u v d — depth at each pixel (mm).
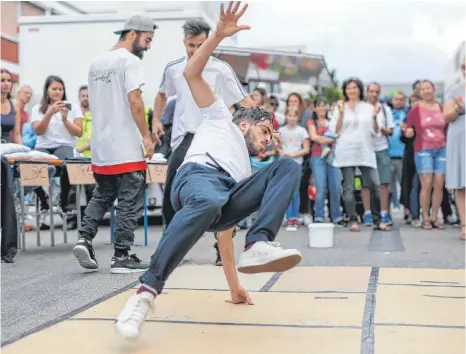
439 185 8320
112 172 5160
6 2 14906
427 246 6707
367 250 6426
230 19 3229
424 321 3547
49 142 7301
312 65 11156
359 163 8094
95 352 3008
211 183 3094
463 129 7059
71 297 4258
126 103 5180
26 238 7707
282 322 3525
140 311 2977
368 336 3244
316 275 4945
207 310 3797
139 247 6848
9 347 3092
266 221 3006
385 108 8516
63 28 9891
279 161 3100
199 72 3338
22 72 9984
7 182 5738
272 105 9234
